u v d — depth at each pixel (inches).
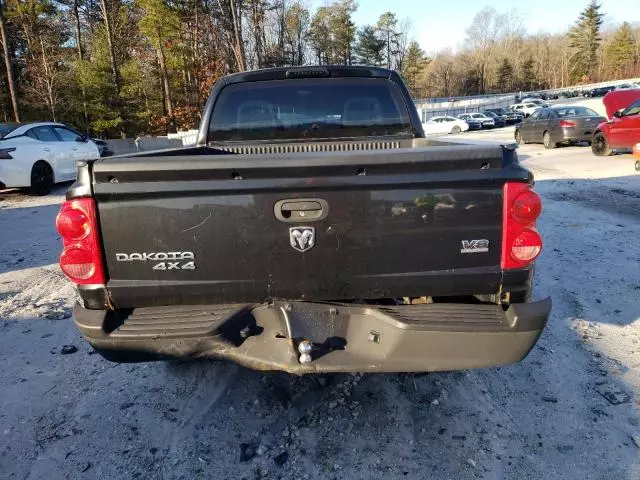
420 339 91.0
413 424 109.4
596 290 182.4
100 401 121.0
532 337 91.4
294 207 89.7
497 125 1632.6
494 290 93.0
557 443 102.4
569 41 4493.1
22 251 262.5
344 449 102.0
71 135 487.2
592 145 581.9
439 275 91.7
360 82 162.7
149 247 91.4
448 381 125.9
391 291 93.1
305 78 161.6
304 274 92.2
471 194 89.6
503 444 102.3
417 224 90.3
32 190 430.6
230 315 93.1
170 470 97.3
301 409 115.6
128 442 105.8
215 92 161.6
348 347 94.3
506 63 4205.2
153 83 1718.8
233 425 110.5
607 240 243.3
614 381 124.2
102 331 92.3
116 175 88.4
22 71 1588.3
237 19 1376.7
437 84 4178.2
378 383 125.3
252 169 87.3
